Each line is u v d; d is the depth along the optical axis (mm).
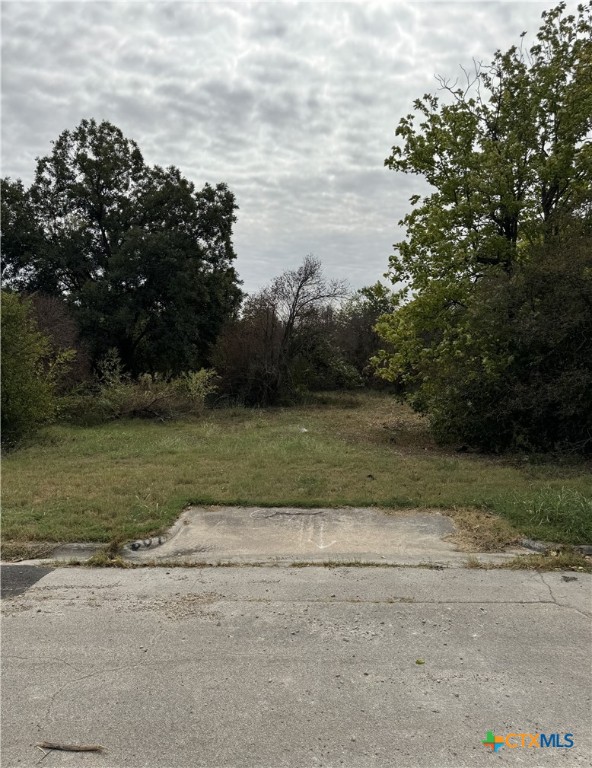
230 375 23188
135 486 7699
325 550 5355
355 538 5688
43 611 4066
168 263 24172
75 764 2445
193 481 8078
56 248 25156
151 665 3277
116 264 23984
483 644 3512
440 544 5484
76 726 2713
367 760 2451
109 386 18375
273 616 3949
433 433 12961
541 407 9977
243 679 3117
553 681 3080
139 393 17594
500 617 3904
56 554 5293
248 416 18594
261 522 6242
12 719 2777
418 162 14547
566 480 7895
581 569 4801
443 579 4629
